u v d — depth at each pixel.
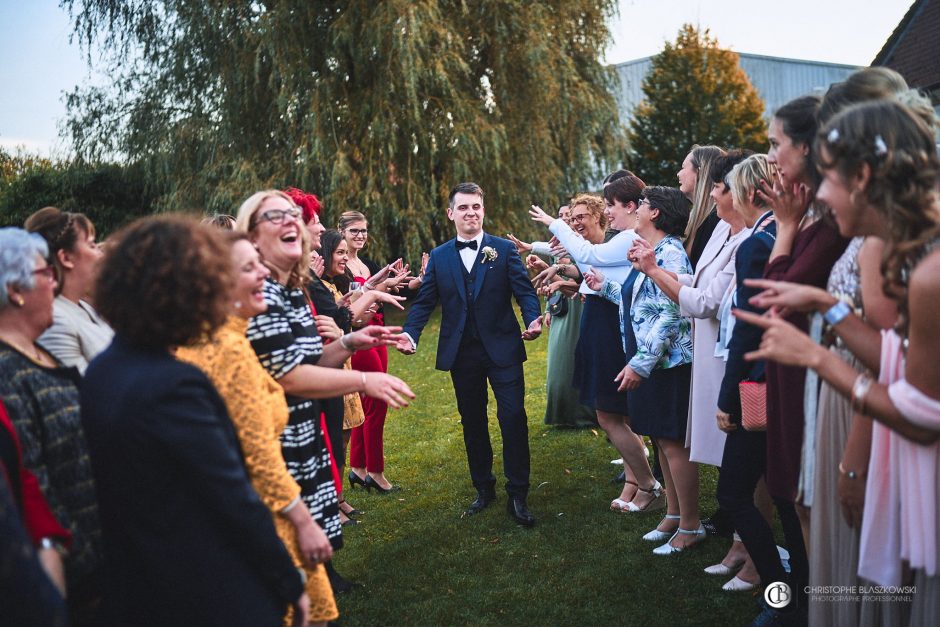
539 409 6.95
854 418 2.00
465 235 4.59
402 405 2.41
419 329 4.68
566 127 15.64
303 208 4.15
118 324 1.67
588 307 4.38
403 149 14.23
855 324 1.87
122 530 1.62
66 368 2.17
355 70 14.02
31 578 1.14
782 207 2.54
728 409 2.85
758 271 2.78
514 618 3.21
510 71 15.09
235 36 13.88
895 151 1.69
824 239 2.35
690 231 3.98
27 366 2.04
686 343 3.66
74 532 2.03
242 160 13.76
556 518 4.34
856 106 1.80
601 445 5.68
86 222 2.62
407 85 13.07
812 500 2.25
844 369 1.79
